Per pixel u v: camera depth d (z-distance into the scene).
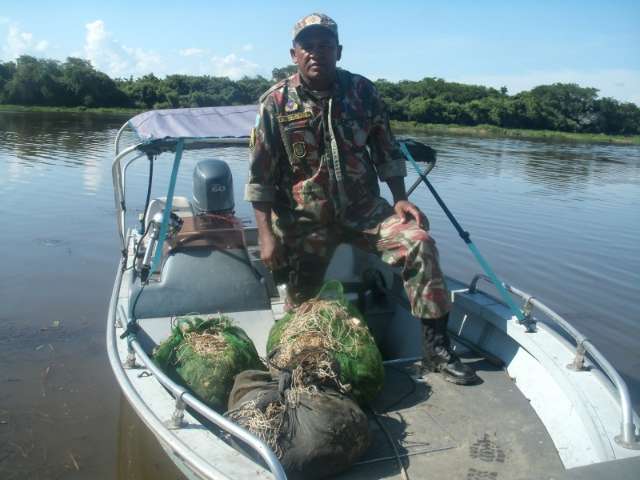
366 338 2.78
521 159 22.78
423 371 3.02
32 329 5.12
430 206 11.40
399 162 3.26
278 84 3.12
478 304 3.32
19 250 7.30
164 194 11.12
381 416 2.67
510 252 8.43
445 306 2.88
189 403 2.24
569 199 13.16
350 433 2.27
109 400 4.12
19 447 3.60
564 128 55.31
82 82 48.38
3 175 12.57
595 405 2.44
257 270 3.82
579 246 8.88
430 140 31.61
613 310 6.46
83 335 5.04
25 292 5.93
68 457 3.52
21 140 20.08
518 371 2.95
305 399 2.32
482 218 10.52
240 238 3.60
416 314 2.90
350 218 3.13
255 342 3.34
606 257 8.36
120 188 4.63
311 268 3.24
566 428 2.50
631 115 57.66
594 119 57.19
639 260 8.26
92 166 14.38
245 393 2.52
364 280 3.97
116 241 7.80
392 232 2.95
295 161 3.08
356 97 3.11
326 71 2.99
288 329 2.80
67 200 10.27
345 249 3.94
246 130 4.09
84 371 4.48
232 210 4.13
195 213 4.21
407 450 2.45
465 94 61.97
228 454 2.20
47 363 4.57
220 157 16.27
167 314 3.29
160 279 3.44
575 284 7.24
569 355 2.78
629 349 5.57
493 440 2.52
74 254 7.20
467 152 24.61
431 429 2.58
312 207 3.10
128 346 2.86
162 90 49.03
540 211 11.47
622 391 2.34
